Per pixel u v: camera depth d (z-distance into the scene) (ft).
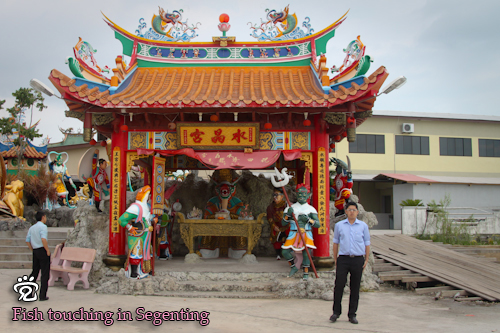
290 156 28.35
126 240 29.22
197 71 32.78
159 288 26.07
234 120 28.89
